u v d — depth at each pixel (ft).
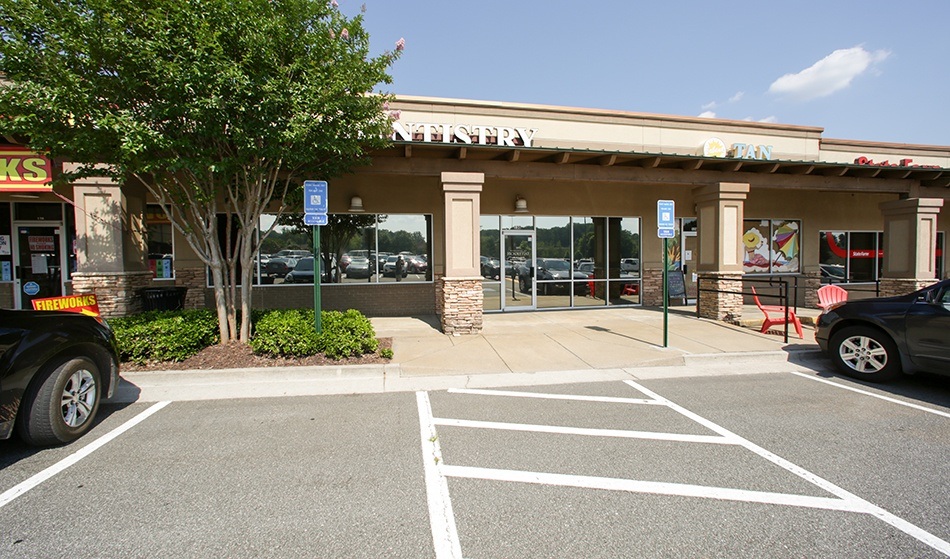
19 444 13.85
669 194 43.78
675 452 13.12
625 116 42.09
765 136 46.11
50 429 13.29
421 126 35.47
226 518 9.95
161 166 20.04
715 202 35.45
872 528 9.52
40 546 8.98
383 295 38.22
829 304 29.76
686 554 8.73
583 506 10.37
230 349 22.40
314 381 20.12
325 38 20.36
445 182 29.27
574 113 41.01
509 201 40.47
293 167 22.63
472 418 15.85
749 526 9.59
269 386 19.45
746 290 46.29
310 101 19.51
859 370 20.52
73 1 17.78
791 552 8.77
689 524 9.68
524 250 41.09
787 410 16.57
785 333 26.89
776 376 21.31
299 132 18.90
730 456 12.86
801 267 47.47
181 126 19.35
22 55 17.38
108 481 11.57
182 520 9.87
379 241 38.11
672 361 23.47
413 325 33.40
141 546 9.00
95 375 15.12
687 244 45.01
